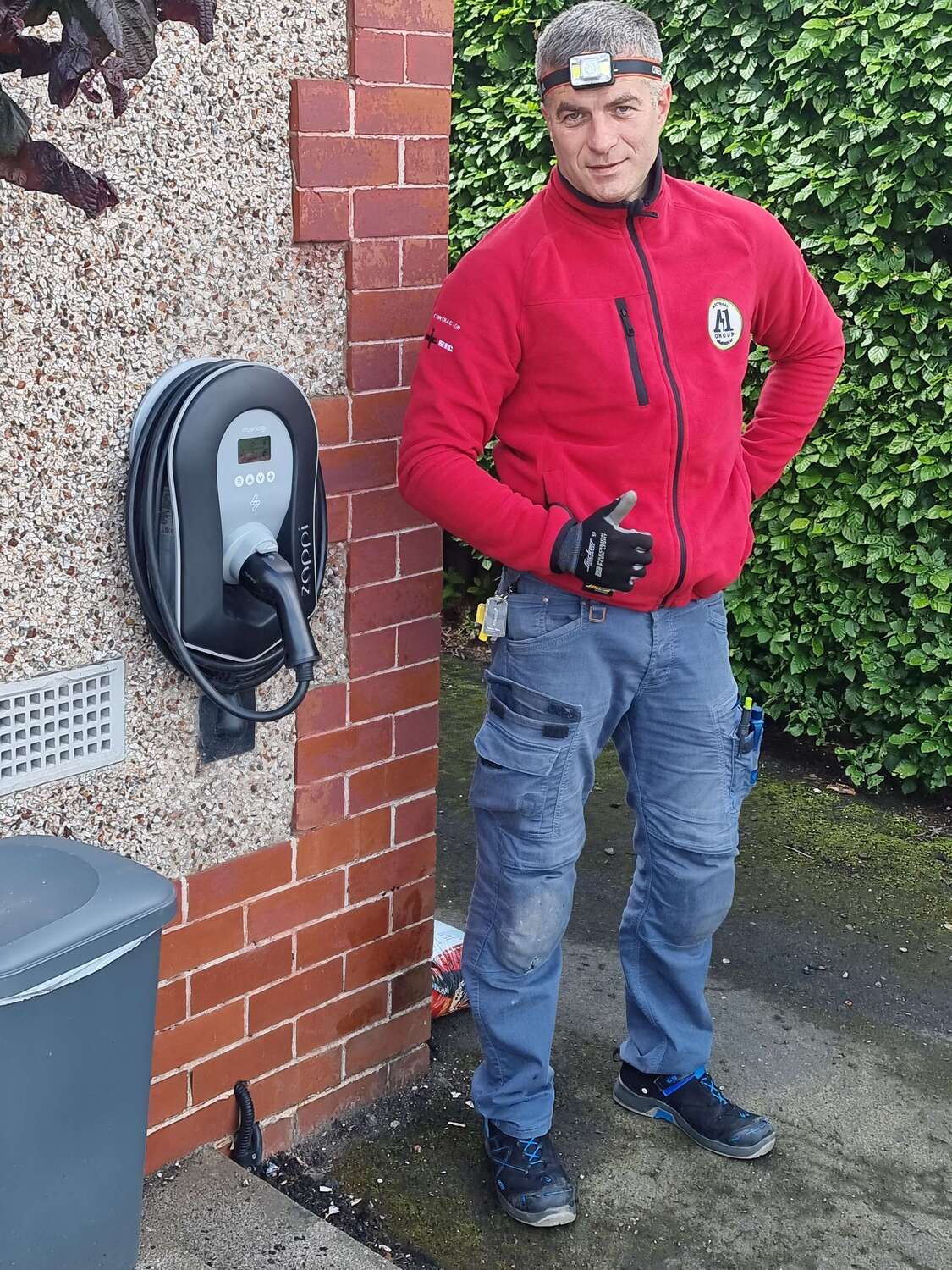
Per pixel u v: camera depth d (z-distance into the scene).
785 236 2.40
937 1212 2.49
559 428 2.20
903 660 4.37
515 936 2.36
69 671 1.99
